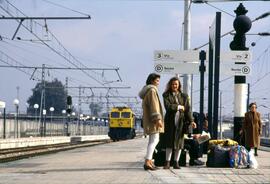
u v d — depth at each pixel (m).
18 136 61.16
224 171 11.59
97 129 110.12
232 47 17.44
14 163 14.82
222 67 16.88
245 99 17.33
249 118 17.62
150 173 10.77
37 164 14.24
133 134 75.56
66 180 9.33
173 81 11.90
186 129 11.98
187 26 25.64
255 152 19.86
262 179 9.84
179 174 10.61
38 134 70.75
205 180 9.46
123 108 72.56
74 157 17.86
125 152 22.12
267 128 90.06
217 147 12.87
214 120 15.64
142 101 11.52
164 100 11.83
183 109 11.80
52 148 40.91
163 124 11.55
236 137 17.62
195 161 13.42
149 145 11.55
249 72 16.97
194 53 20.53
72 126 90.00
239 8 17.31
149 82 11.52
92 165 13.36
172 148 11.92
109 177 9.89
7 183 8.86
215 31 15.49
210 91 16.94
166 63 20.70
